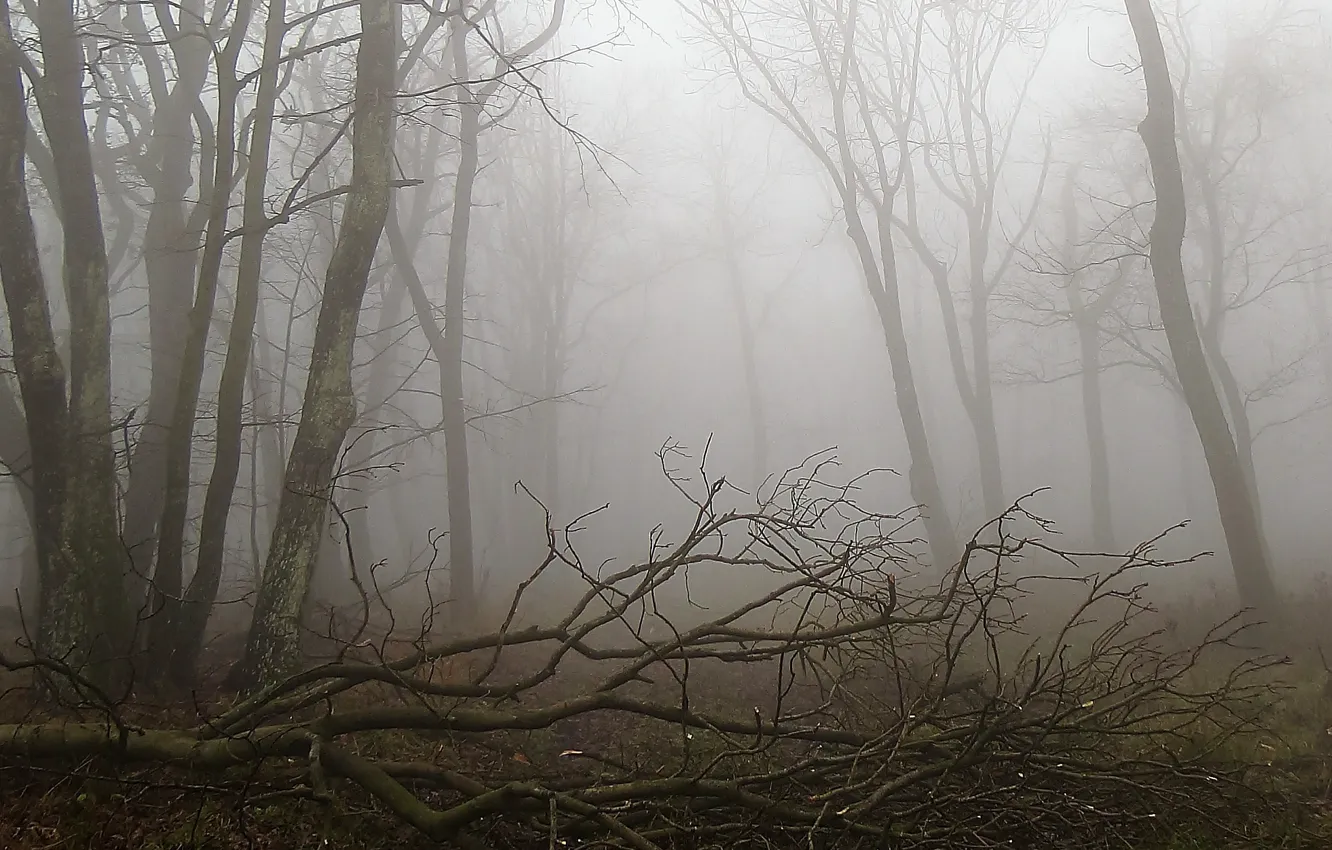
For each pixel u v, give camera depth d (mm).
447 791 5469
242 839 4785
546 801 4301
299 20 8727
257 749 5000
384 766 5008
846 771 5531
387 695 7207
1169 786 5461
